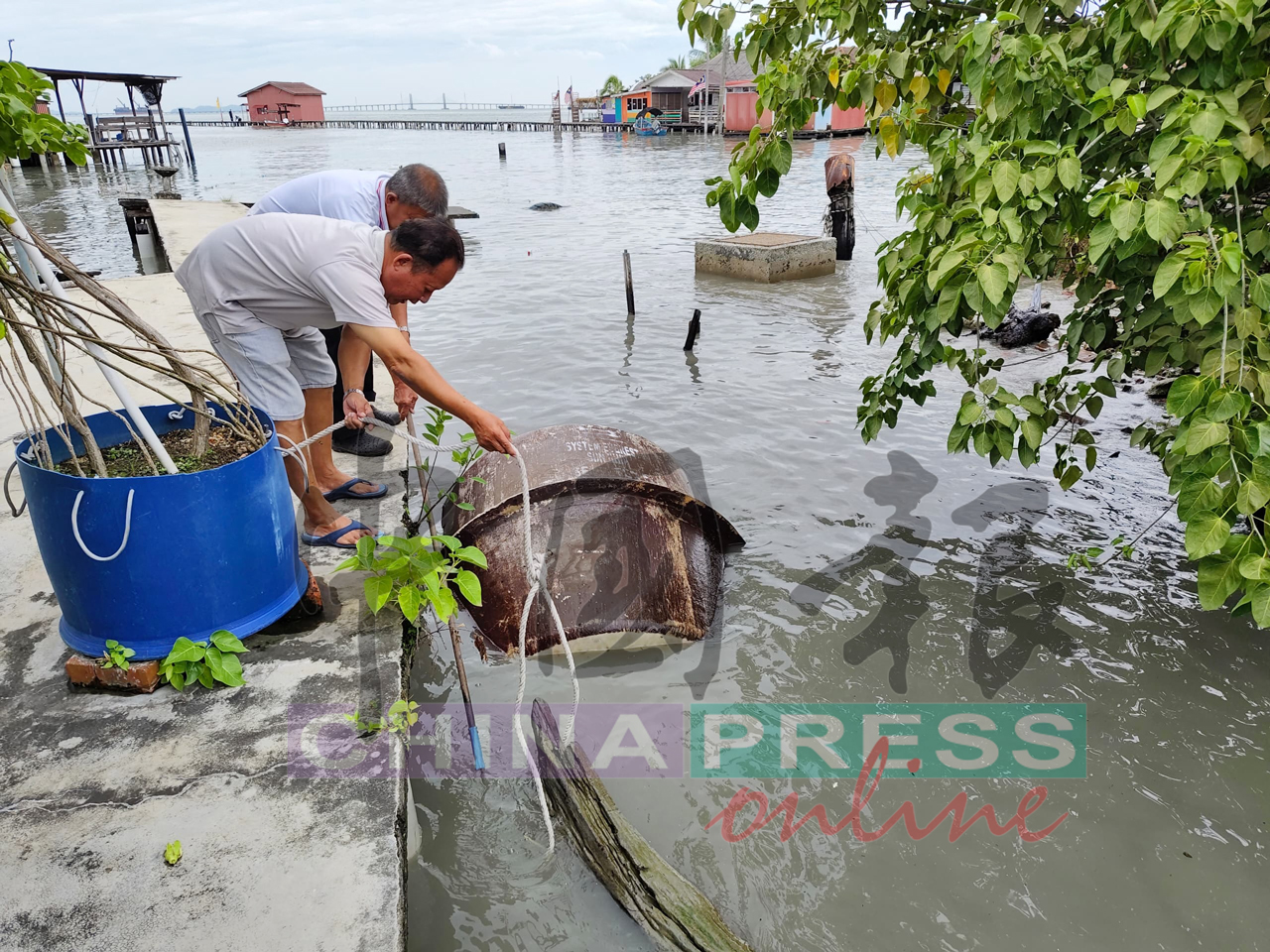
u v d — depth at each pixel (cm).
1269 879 290
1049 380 485
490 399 755
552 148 5566
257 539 314
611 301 1148
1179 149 305
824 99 441
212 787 263
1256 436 280
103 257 1728
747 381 798
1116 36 334
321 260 334
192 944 214
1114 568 475
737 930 271
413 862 289
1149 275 374
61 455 329
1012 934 272
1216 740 352
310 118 12081
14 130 272
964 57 369
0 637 333
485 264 1425
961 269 343
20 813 252
